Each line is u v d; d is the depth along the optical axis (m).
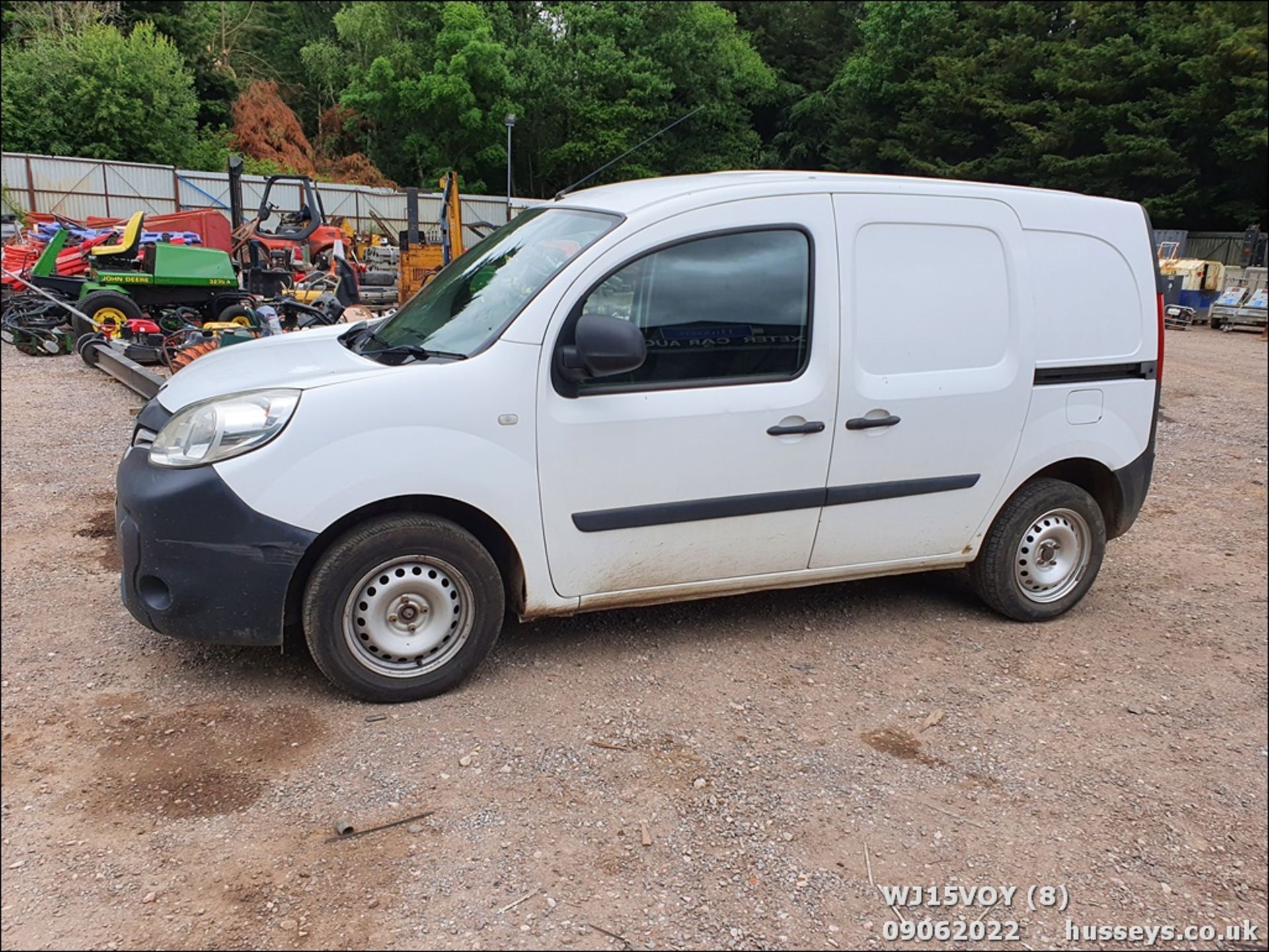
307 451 3.23
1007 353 4.26
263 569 3.24
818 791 3.13
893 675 4.00
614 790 3.06
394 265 23.80
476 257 4.27
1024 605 4.58
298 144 42.25
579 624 4.31
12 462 6.76
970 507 4.33
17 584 4.52
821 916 2.57
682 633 4.29
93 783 2.97
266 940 2.37
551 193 45.66
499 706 3.55
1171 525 6.60
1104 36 34.56
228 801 2.91
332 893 2.54
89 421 8.22
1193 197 31.86
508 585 3.78
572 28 42.75
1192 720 3.79
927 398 4.09
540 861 2.71
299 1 51.62
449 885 2.59
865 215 3.97
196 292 13.19
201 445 3.26
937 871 2.79
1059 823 3.06
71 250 13.95
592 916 2.50
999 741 3.53
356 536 3.33
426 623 3.52
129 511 3.33
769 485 3.87
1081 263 4.45
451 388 3.38
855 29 50.56
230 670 3.71
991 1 39.12
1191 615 4.92
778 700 3.72
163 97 34.25
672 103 44.88
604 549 3.69
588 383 3.57
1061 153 34.69
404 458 3.32
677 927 2.49
